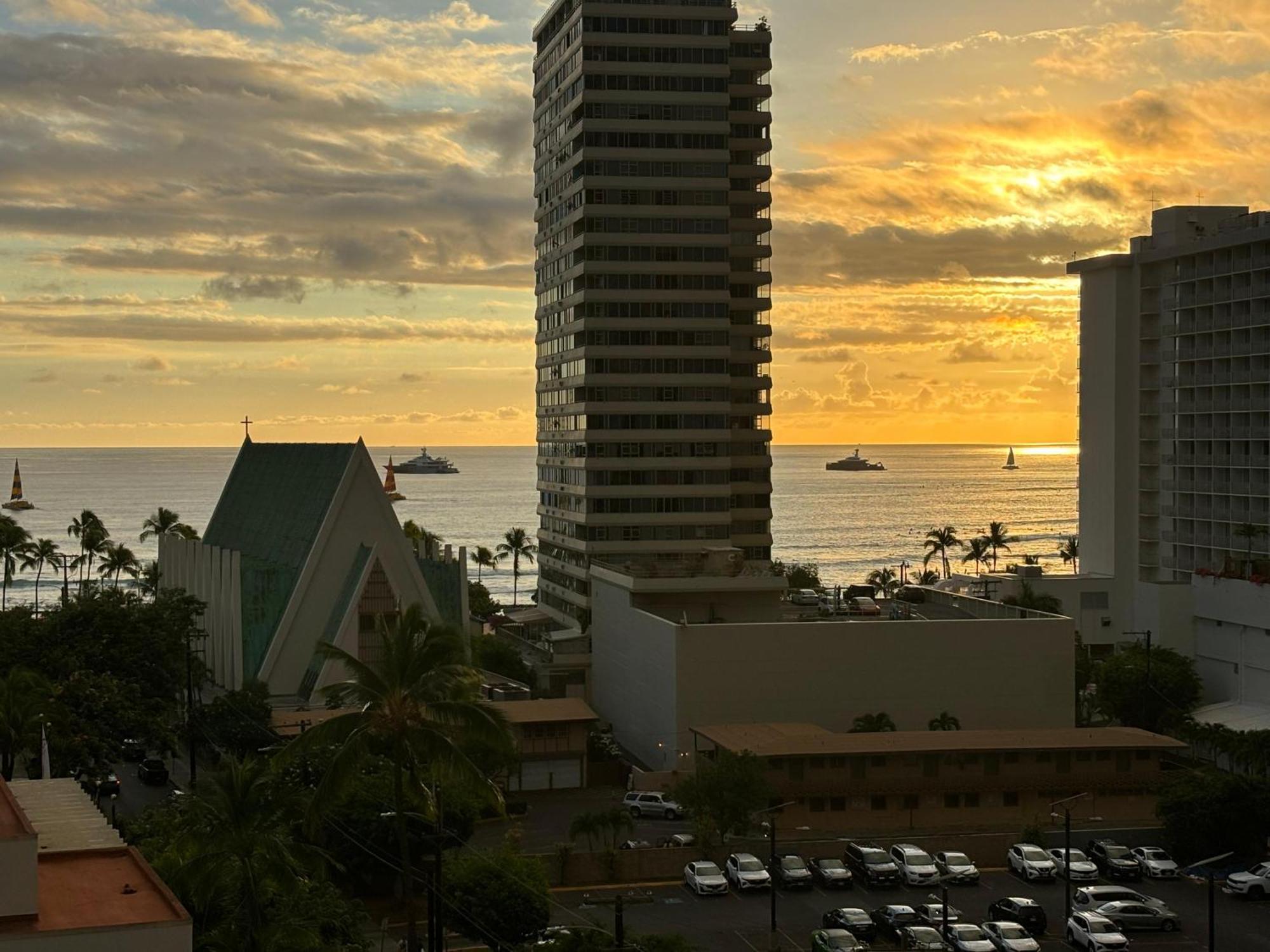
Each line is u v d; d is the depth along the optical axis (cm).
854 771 9675
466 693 6084
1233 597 13700
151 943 3525
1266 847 8912
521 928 6819
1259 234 13950
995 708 11562
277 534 14588
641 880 8669
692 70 16625
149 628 11281
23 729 8031
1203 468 14850
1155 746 9906
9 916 3547
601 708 13650
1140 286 15800
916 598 13850
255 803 5325
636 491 16625
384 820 7631
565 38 17288
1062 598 15600
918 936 7100
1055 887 8456
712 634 11244
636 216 16525
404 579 13388
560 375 17712
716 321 16712
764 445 17388
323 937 5575
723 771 8931
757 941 7406
